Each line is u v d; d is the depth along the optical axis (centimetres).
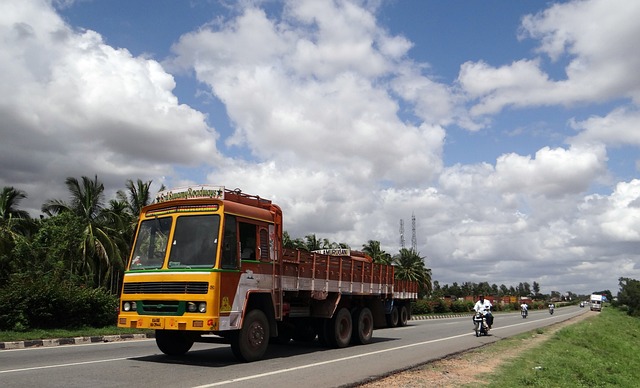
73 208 3947
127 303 1152
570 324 3556
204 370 1039
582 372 1316
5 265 2739
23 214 3906
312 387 892
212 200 1148
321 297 1490
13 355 1266
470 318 4825
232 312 1116
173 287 1096
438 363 1267
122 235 4091
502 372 1148
